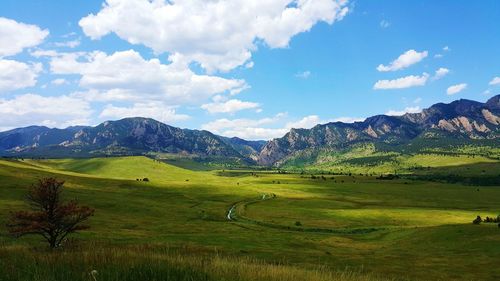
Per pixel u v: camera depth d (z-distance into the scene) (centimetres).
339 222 15262
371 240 11662
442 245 9700
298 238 11012
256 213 17075
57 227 3425
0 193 15338
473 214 17588
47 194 3384
